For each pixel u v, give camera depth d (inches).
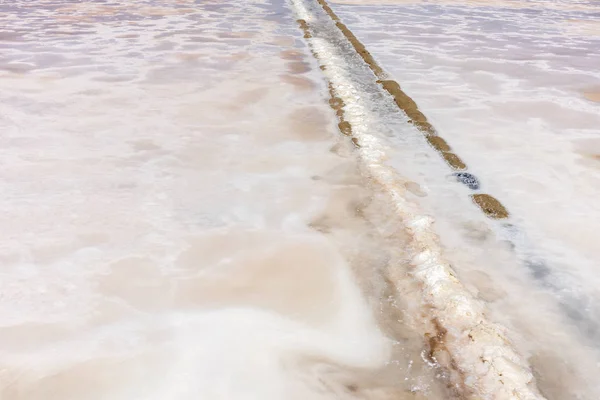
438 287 113.2
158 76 266.7
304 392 90.4
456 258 126.0
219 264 123.7
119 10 453.7
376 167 172.2
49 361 95.1
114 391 89.7
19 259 122.2
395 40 362.9
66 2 490.6
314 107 232.7
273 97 243.3
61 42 328.5
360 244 132.6
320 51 327.6
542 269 122.2
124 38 347.3
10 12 428.5
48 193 151.0
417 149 189.2
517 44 353.4
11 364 94.1
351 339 102.3
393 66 297.0
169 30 379.2
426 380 92.6
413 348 100.0
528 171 170.7
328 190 159.5
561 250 129.3
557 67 295.6
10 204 144.4
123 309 108.5
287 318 107.7
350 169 173.6
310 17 450.3
